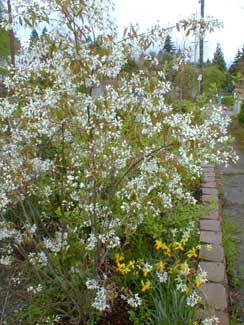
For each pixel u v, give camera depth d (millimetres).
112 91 1930
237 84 7980
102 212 2203
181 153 1885
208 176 5613
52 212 2775
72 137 2139
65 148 2160
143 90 1984
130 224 2266
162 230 3020
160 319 2156
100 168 1999
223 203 5043
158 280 2418
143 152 2031
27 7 1896
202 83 10570
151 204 2262
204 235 3516
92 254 2293
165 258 2803
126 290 2344
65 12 1843
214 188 5043
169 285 2348
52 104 1910
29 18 1904
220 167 7043
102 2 1931
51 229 2746
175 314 2150
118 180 2129
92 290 2289
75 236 2418
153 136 2119
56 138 2191
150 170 2062
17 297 2695
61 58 1936
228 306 2672
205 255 3107
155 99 1980
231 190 5652
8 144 2094
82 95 1957
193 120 2211
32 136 2119
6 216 2523
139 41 2002
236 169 6902
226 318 2312
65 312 2412
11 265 2814
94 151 1963
